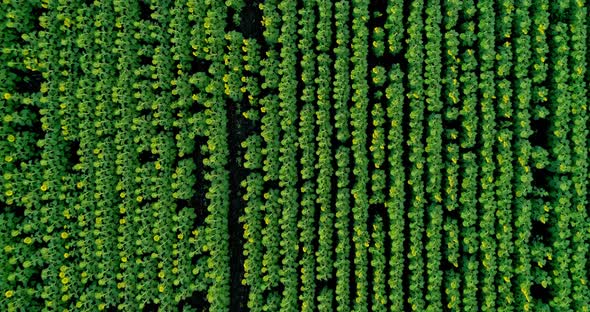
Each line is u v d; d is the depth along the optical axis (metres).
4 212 9.18
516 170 9.10
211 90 9.27
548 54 9.20
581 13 8.91
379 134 9.27
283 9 9.31
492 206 9.01
